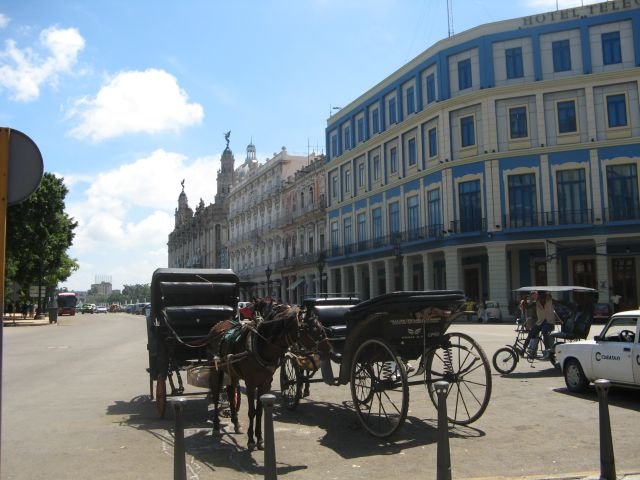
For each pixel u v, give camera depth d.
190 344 9.52
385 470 6.47
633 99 35.06
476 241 37.78
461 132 39.47
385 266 46.69
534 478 6.05
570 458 6.81
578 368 10.91
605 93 35.62
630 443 7.39
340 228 54.88
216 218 97.25
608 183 35.19
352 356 8.53
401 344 8.36
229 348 7.87
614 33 35.88
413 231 42.94
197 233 110.88
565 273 36.81
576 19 36.53
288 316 7.37
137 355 19.81
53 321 49.00
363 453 7.18
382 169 47.97
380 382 8.09
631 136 34.91
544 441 7.56
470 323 34.75
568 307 15.84
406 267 44.34
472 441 7.62
